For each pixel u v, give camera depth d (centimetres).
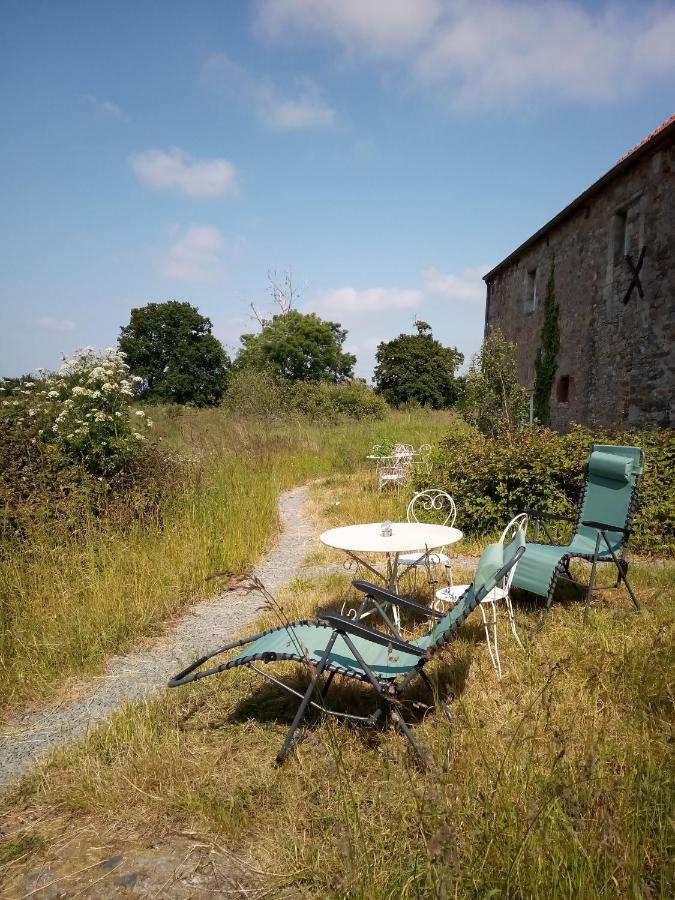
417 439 1655
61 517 544
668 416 995
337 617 254
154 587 497
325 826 221
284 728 298
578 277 1292
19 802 250
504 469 680
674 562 572
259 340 4119
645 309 1052
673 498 626
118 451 647
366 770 255
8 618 414
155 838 225
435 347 4788
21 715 331
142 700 333
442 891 156
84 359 671
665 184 989
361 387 2770
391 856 196
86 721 318
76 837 228
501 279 1802
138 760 267
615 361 1146
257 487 890
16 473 571
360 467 1374
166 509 645
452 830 180
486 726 271
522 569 420
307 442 1691
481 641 382
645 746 237
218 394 4847
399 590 509
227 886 200
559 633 378
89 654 394
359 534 418
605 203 1178
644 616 396
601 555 441
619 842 181
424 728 278
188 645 423
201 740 290
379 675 271
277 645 296
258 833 223
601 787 207
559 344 1382
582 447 693
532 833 186
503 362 1452
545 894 170
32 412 630
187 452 904
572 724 252
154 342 4728
